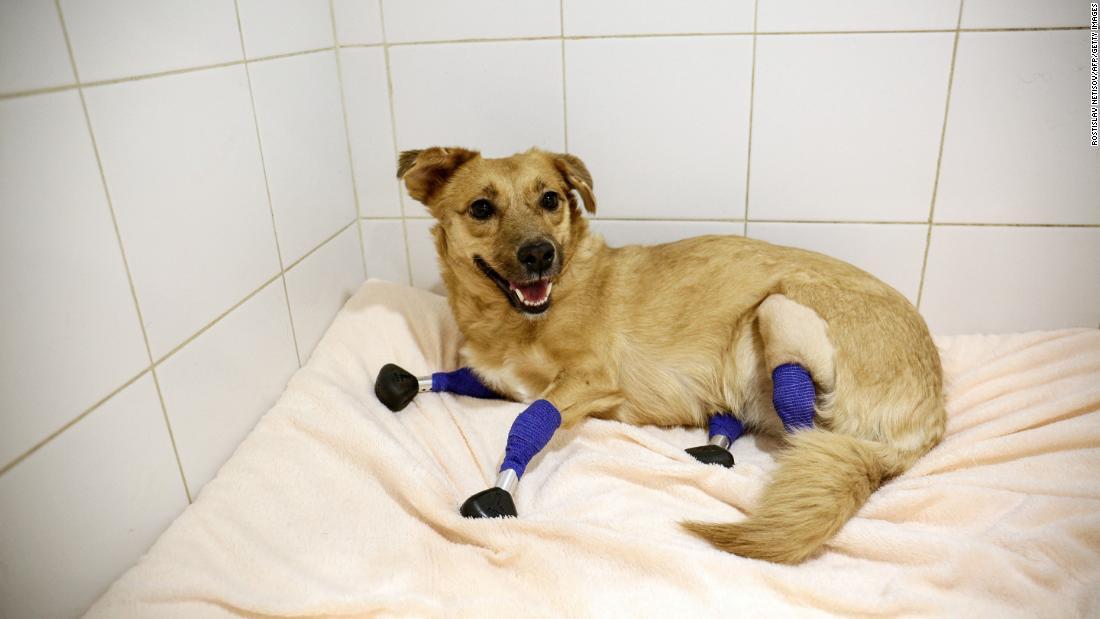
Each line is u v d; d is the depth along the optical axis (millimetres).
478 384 1962
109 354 1248
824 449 1484
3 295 1038
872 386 1647
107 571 1265
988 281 2137
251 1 1688
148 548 1366
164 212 1386
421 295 2227
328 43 2107
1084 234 2027
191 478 1489
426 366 2062
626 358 1902
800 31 1941
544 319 1847
